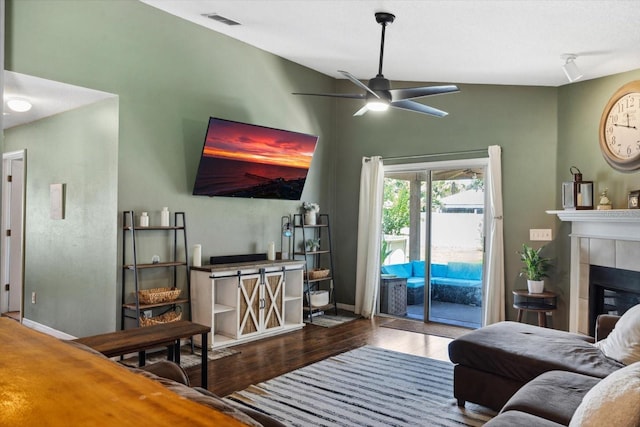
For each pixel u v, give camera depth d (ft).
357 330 17.79
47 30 12.58
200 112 16.34
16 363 3.22
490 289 17.28
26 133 18.42
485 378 10.02
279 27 15.24
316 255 21.53
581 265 15.11
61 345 3.72
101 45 13.67
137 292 13.58
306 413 10.17
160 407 2.43
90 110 15.11
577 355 9.36
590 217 14.14
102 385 2.78
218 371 12.92
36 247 17.74
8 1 11.89
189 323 10.47
